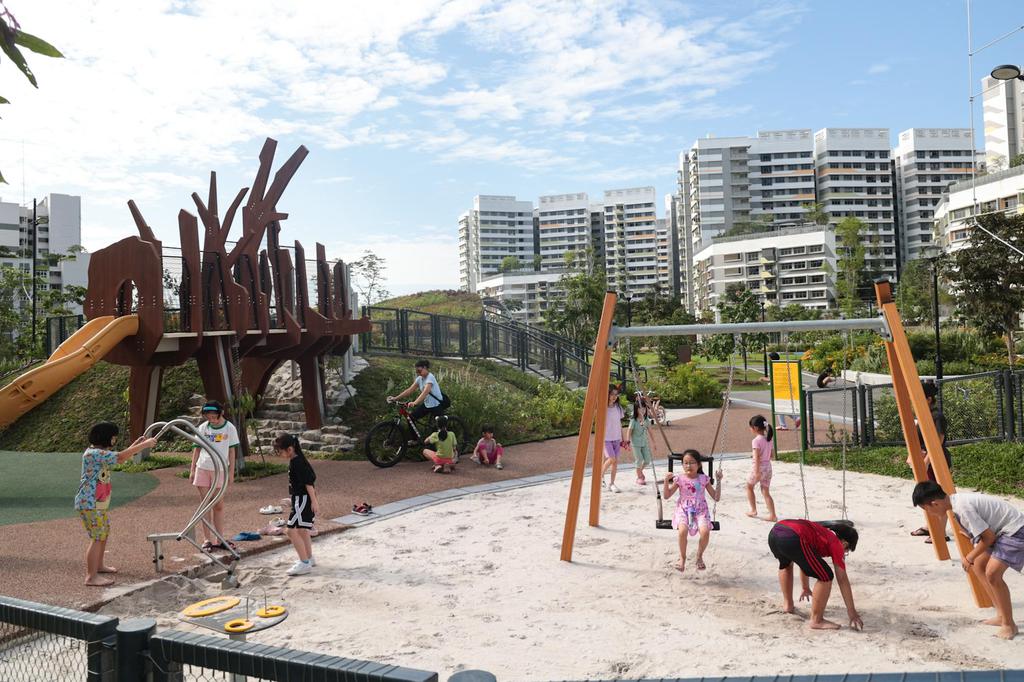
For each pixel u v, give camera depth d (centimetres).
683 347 1839
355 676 216
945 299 5112
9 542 915
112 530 977
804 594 685
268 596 732
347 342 1862
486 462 1499
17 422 1920
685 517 806
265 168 1568
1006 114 10162
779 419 1798
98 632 268
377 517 1072
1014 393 1369
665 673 535
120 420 1834
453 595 730
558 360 2725
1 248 4794
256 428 1530
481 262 19575
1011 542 581
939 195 15475
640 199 18750
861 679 198
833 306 11838
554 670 545
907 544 869
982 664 533
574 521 850
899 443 1488
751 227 13788
